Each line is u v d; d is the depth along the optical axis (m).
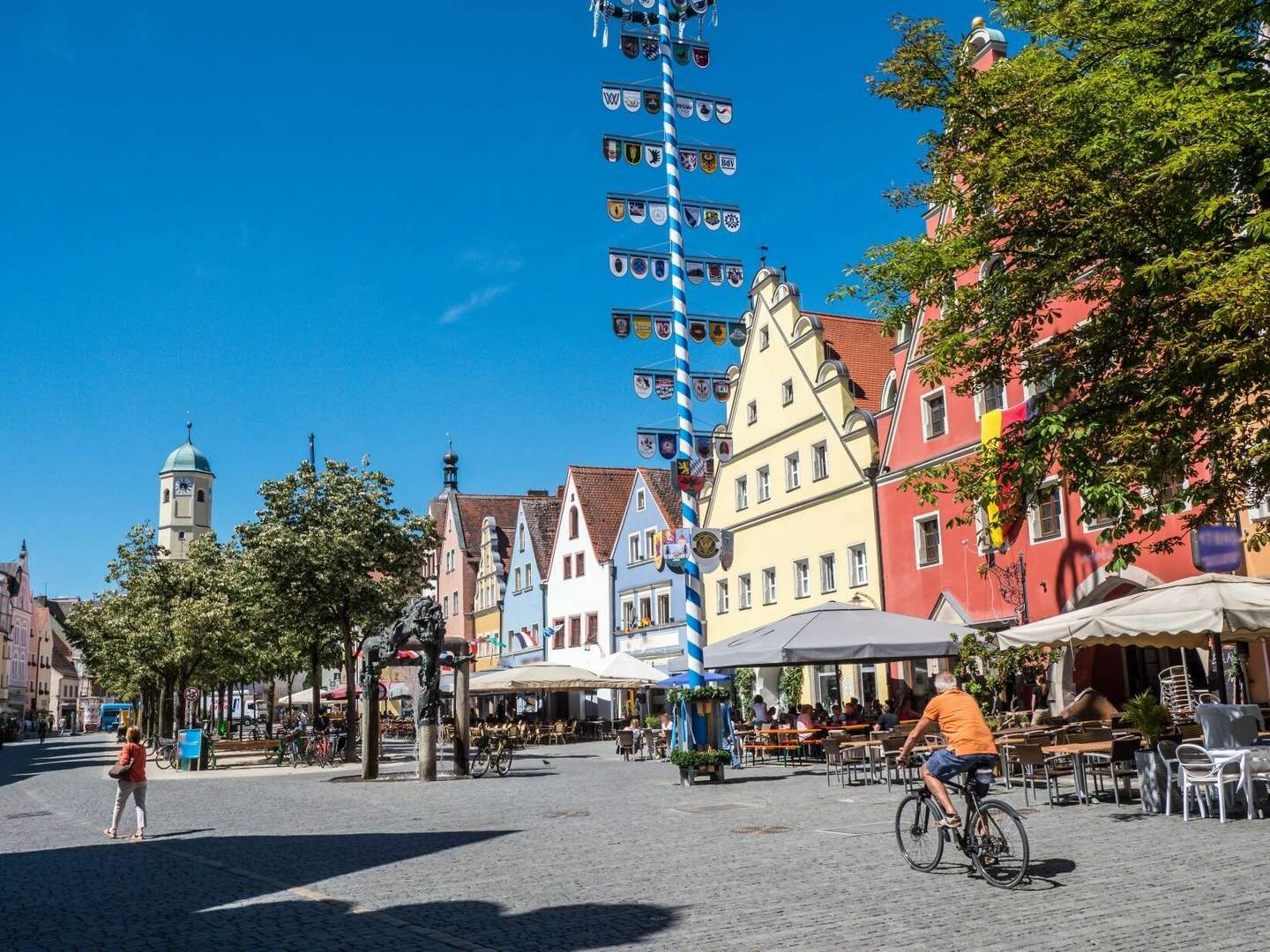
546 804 18.38
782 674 37.69
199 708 59.94
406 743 46.81
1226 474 12.12
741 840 12.73
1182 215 11.46
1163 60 12.31
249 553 34.16
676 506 48.91
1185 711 21.42
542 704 59.28
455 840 13.67
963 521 13.73
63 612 169.50
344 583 33.34
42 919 9.23
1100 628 14.62
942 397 30.78
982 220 12.95
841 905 8.61
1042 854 10.64
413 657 29.66
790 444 38.66
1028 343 13.43
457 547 75.81
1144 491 16.44
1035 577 26.80
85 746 72.31
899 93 13.76
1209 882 8.93
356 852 12.86
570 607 57.53
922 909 8.36
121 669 55.47
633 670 35.72
